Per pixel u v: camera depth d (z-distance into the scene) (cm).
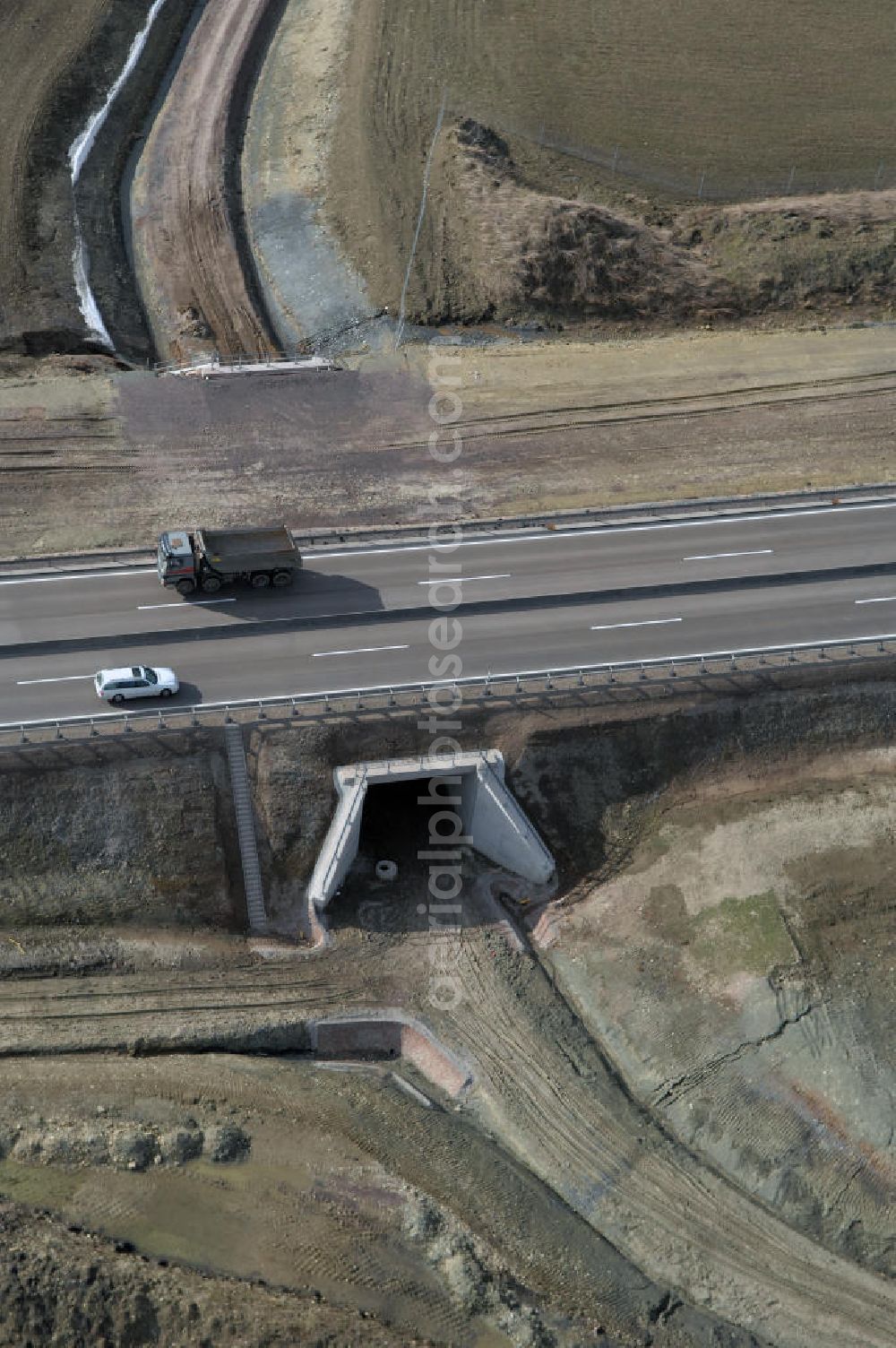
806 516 5388
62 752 4166
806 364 6525
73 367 6109
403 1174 3669
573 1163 3772
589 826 4506
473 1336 3353
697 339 6712
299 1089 3838
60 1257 3331
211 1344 3203
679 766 4584
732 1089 3875
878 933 4141
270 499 5453
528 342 6606
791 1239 3656
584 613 4850
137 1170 3584
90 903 4119
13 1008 3934
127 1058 3875
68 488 5406
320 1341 3228
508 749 4462
